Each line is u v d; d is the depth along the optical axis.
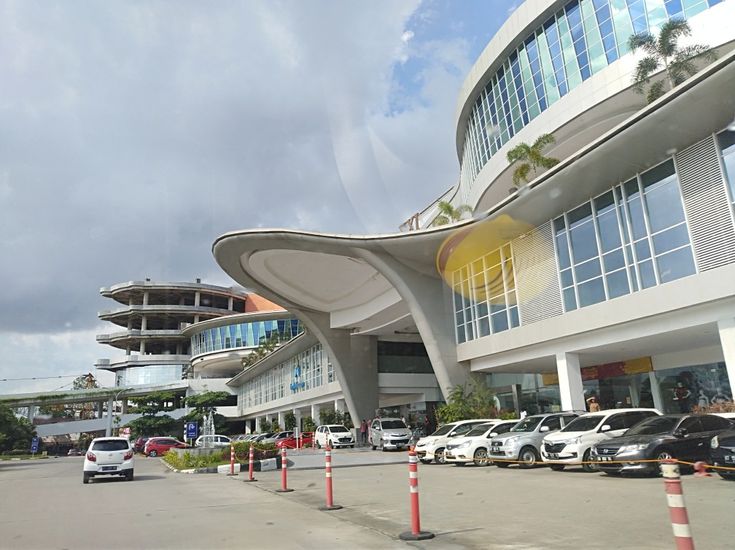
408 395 41.50
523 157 25.55
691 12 21.97
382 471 16.75
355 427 36.94
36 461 36.75
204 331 83.94
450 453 17.11
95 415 82.19
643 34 22.02
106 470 15.44
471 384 26.17
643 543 5.73
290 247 26.66
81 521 8.47
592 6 24.95
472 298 25.02
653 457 11.08
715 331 16.25
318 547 6.16
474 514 7.99
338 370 37.81
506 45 29.00
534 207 19.20
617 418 13.69
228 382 77.25
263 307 101.69
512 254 22.09
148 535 7.12
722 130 14.20
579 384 19.44
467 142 35.25
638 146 15.36
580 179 17.17
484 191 31.27
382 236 25.09
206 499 10.88
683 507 3.48
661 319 15.96
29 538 7.12
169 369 91.12
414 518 6.62
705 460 11.51
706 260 14.35
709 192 14.39
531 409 26.89
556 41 26.47
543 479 12.21
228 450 20.98
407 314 33.25
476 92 32.34
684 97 13.59
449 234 23.75
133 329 98.38
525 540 6.16
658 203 15.89
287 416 52.81
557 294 19.52
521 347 21.33
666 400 20.55
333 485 12.77
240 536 6.87
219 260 28.64
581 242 18.66
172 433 66.19
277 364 58.12
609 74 23.78
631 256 16.66
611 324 17.02
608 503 8.35
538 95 27.17
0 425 44.47
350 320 36.06
